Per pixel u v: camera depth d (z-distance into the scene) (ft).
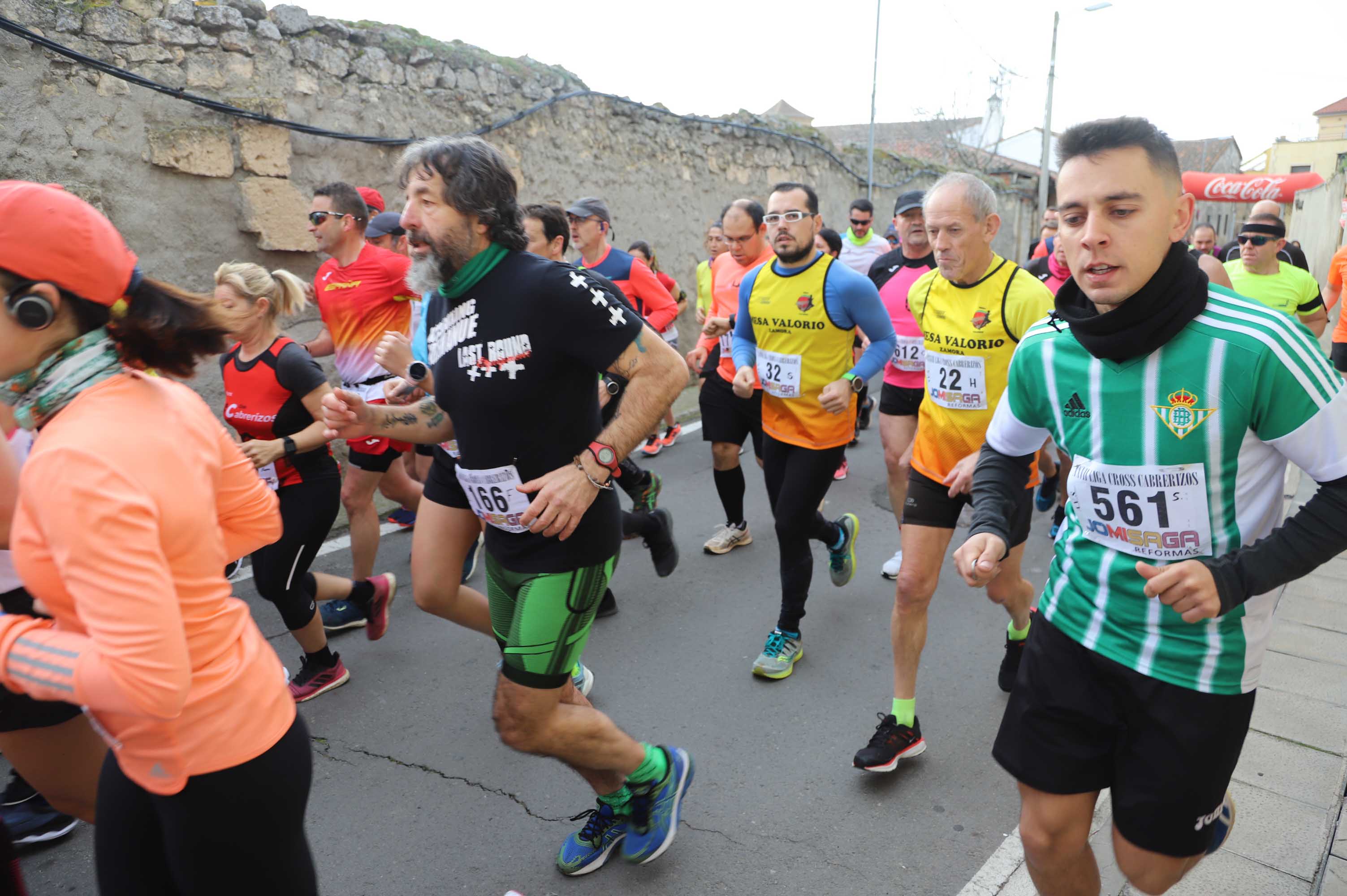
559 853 8.67
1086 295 5.58
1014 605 11.02
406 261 14.87
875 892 8.09
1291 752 9.55
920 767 10.04
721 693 11.82
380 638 13.52
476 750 10.57
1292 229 78.28
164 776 4.66
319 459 11.25
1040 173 63.21
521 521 7.36
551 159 27.45
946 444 10.22
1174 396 5.29
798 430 12.39
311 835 9.04
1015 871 8.27
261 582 11.01
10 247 4.18
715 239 25.71
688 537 17.95
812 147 41.09
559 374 7.31
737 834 8.93
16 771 8.90
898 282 15.10
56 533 4.11
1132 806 5.77
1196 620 4.99
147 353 4.66
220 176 18.54
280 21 19.57
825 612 14.35
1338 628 12.41
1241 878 7.75
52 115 16.17
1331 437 4.96
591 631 13.75
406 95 22.50
